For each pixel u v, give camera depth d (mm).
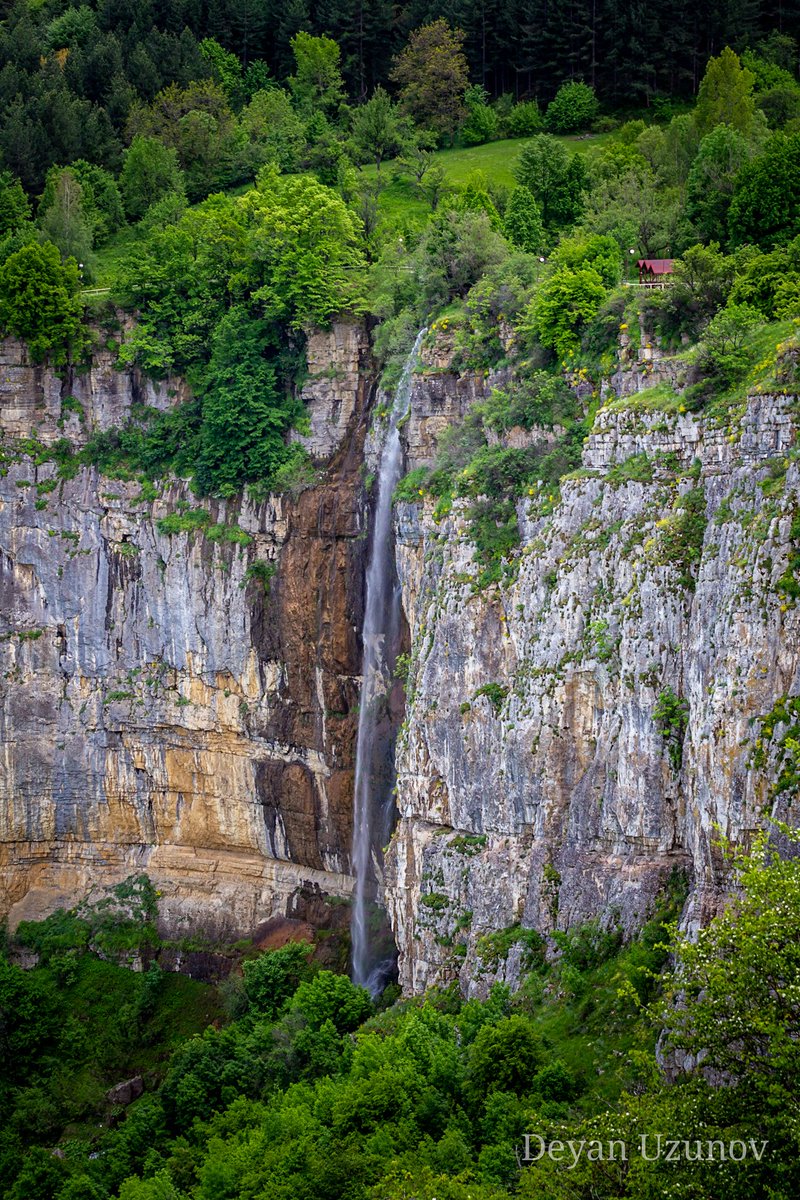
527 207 175625
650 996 102812
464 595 128875
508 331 140000
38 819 174375
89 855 174125
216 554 162750
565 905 114188
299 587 158000
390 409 152000
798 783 92750
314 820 158875
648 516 112500
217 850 168500
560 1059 102500
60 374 173250
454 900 127125
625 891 109438
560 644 117875
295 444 162125
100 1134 144500
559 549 119688
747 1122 72250
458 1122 101312
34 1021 155125
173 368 171125
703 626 103500
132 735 170000
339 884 158250
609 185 179000
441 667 130500
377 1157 98625
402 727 137625
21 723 173125
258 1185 104500
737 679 98062
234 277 168875
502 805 123500
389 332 154875
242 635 161750
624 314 126125
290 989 144500
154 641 167875
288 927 160875
